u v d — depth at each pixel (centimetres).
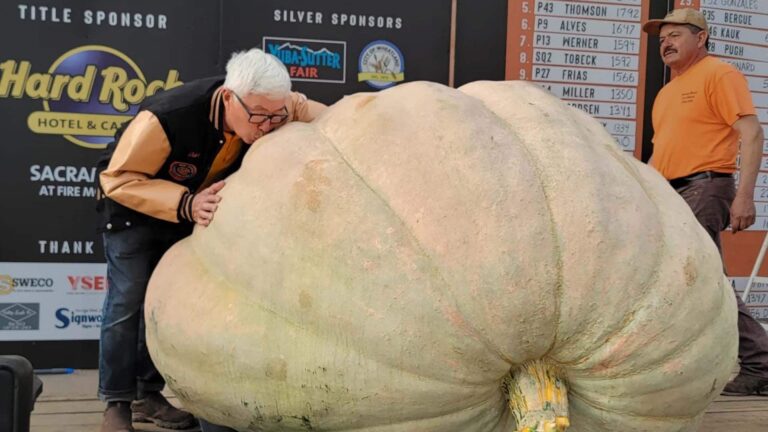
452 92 267
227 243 257
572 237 229
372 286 228
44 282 471
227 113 287
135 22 467
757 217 578
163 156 298
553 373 240
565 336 228
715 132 455
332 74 496
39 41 458
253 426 257
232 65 282
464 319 224
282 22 486
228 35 479
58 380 450
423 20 503
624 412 242
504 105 269
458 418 238
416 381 229
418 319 225
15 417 207
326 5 491
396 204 237
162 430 357
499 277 222
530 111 264
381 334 226
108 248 333
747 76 573
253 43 484
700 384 242
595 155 251
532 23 521
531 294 223
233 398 250
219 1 476
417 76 506
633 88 542
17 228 465
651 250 235
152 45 470
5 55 455
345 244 233
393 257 229
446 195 233
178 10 471
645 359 230
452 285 225
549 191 237
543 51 525
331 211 239
